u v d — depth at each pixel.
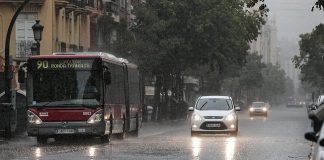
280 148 33.16
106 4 89.06
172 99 91.50
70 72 36.56
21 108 45.06
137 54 79.75
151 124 75.38
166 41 80.00
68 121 36.12
